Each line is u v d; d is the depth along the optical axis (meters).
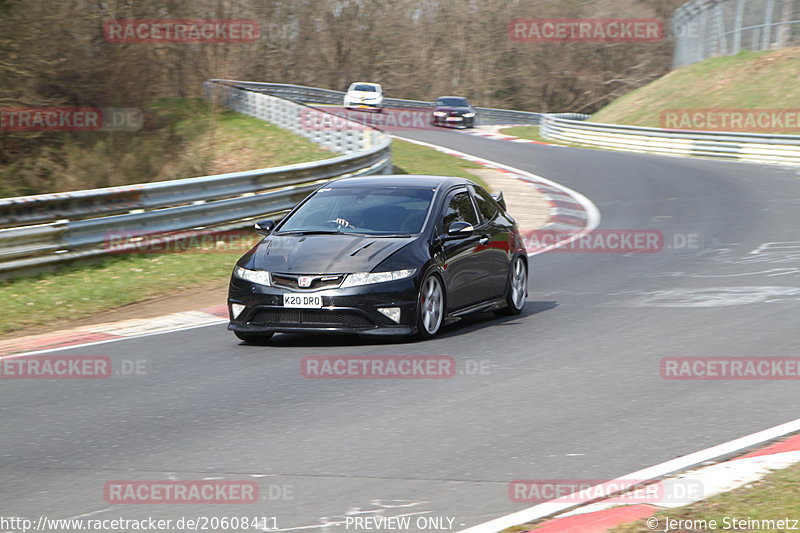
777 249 54.44
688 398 25.03
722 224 66.81
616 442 21.22
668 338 32.91
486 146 136.00
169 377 28.75
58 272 48.16
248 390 26.91
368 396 25.92
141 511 17.38
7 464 20.53
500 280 38.38
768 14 165.00
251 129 126.81
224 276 49.41
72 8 110.62
